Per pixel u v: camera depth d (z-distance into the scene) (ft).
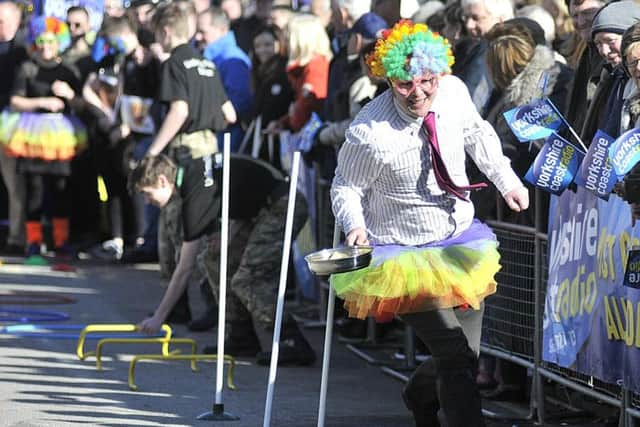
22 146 83.82
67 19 85.25
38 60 83.46
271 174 51.49
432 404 36.94
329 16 73.51
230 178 50.57
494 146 35.19
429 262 33.65
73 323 61.82
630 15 38.09
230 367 47.14
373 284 33.73
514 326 44.24
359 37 55.31
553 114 36.81
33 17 84.94
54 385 46.65
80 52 84.38
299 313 66.90
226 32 74.84
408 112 33.65
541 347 42.34
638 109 35.47
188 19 66.69
